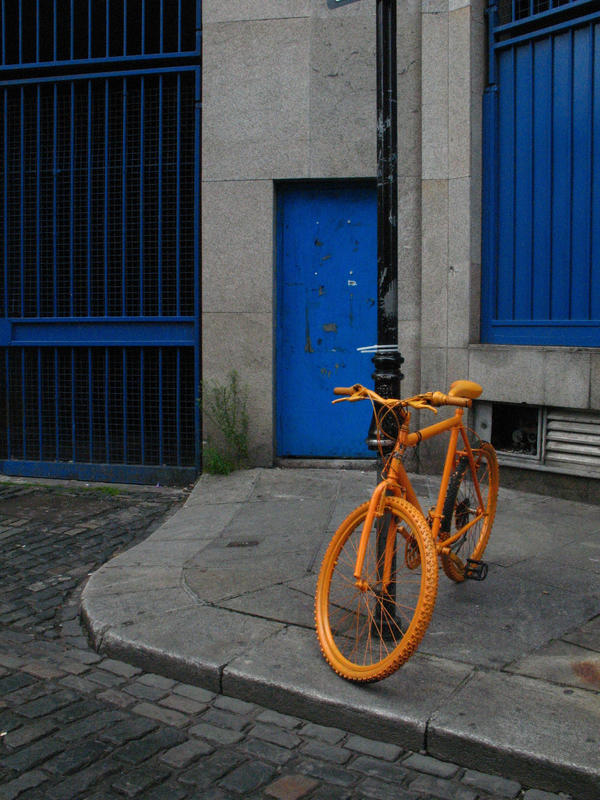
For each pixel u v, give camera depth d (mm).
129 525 6426
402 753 3135
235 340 7570
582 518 5941
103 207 7871
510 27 6723
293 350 7688
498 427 7004
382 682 3447
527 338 6789
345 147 7293
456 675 3498
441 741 3082
